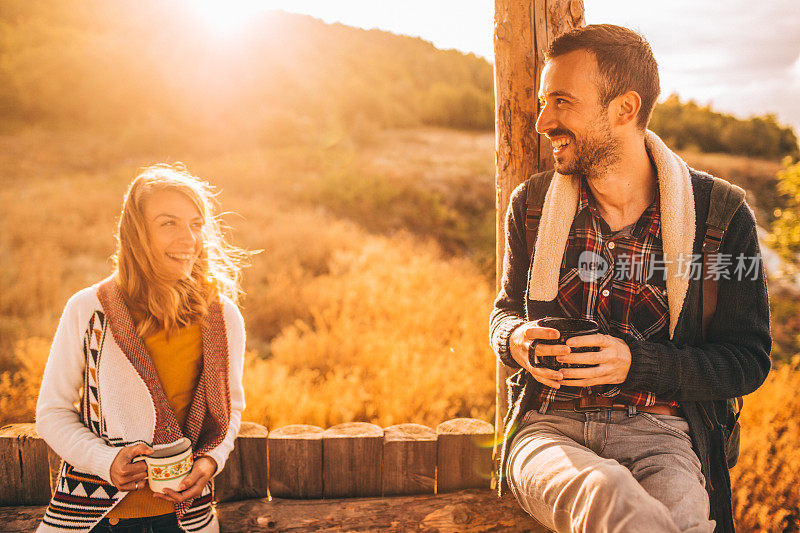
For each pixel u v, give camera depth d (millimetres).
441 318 6074
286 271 8039
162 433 1439
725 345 1333
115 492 1391
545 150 1776
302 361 4973
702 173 1407
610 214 1427
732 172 25859
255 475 1849
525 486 1274
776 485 2383
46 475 1793
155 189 1426
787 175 7262
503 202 1823
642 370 1258
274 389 3938
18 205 11562
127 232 1433
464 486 1892
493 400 4184
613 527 999
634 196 1399
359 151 26219
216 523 1583
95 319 1420
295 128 28266
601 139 1340
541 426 1441
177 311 1480
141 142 24344
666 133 35562
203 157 23250
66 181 16531
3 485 1786
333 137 28609
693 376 1263
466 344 5168
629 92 1313
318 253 9055
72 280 7500
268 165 19266
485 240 12352
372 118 38250
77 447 1349
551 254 1441
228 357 1561
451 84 55844
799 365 4238
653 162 1421
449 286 7387
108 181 16094
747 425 3068
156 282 1445
